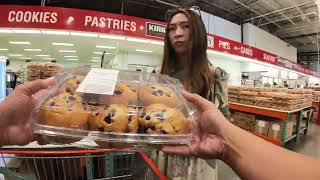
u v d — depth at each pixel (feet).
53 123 1.78
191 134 1.95
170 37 4.89
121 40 22.53
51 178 5.12
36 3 26.14
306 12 32.99
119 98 1.98
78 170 5.43
